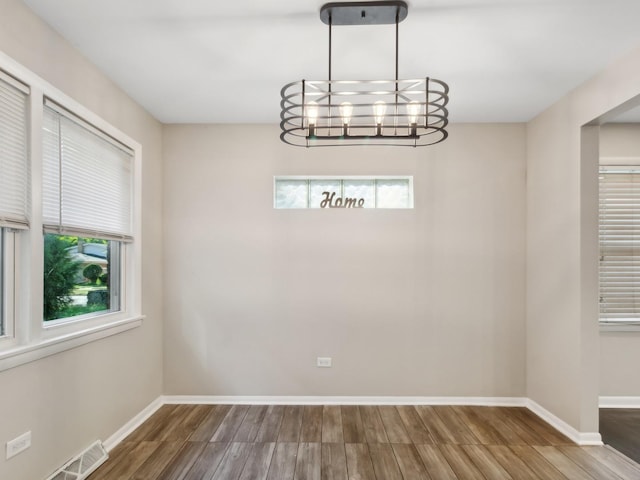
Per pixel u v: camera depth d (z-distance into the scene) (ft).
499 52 8.15
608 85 8.71
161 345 12.17
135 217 10.68
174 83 9.64
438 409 11.77
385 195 12.69
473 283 12.21
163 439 9.77
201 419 10.99
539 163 11.53
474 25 7.18
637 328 11.93
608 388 12.02
